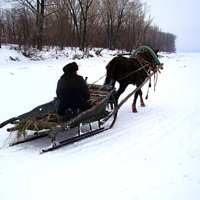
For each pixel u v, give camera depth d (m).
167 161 3.72
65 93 4.29
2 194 2.76
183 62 29.72
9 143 4.28
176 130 5.27
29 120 4.13
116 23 36.62
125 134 5.02
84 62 20.50
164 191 2.88
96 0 29.59
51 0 27.30
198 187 2.99
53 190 2.86
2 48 20.86
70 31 31.05
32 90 9.32
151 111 7.03
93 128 5.42
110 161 3.70
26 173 3.26
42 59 21.34
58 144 4.07
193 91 10.26
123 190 2.89
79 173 3.30
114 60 6.09
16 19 22.17
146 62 6.93
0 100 7.64
